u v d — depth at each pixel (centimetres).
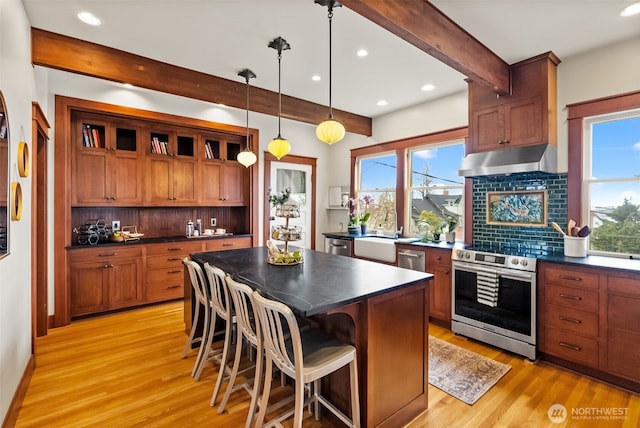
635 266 231
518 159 298
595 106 283
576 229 281
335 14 235
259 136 512
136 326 348
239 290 182
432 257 362
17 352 209
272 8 228
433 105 427
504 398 221
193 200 456
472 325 314
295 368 151
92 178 379
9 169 189
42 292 324
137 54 297
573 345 253
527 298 273
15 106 203
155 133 432
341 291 178
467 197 383
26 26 232
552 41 271
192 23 246
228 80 359
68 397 220
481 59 275
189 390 230
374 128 511
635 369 223
